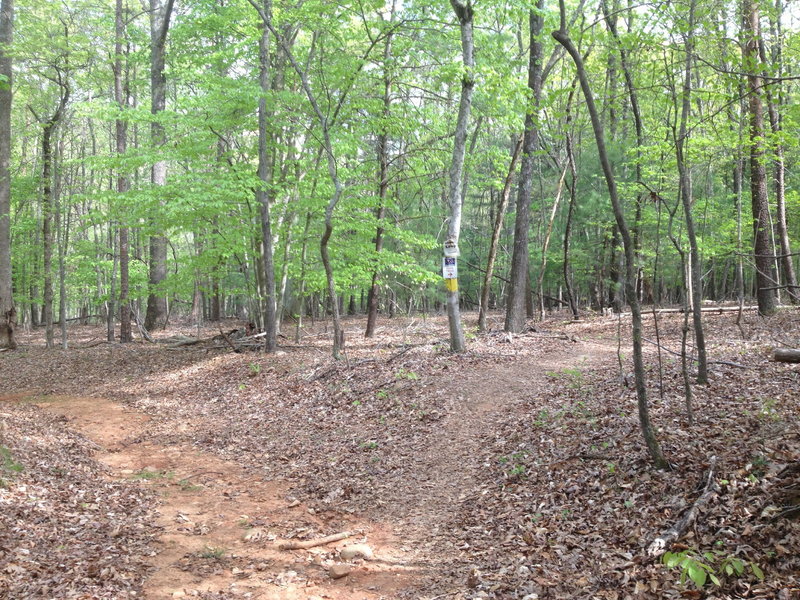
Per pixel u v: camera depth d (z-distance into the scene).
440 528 6.17
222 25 14.72
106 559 5.38
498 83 11.20
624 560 4.74
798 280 19.69
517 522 5.86
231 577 5.29
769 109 14.38
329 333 21.17
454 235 12.57
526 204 16.25
